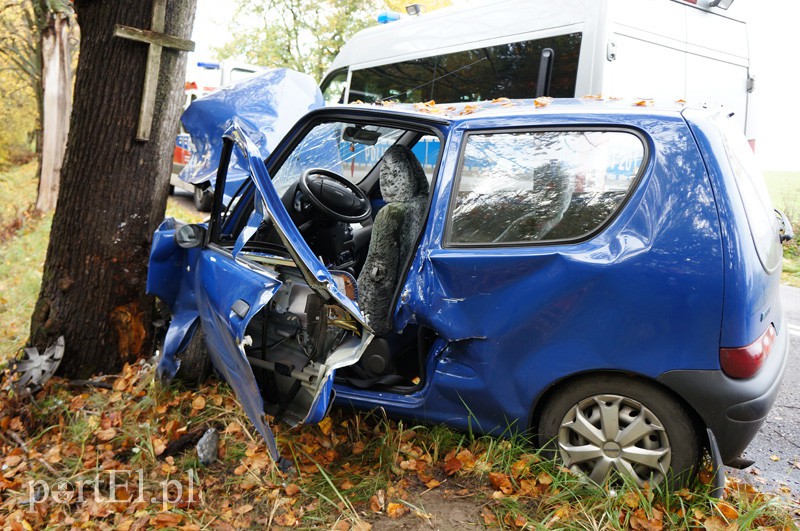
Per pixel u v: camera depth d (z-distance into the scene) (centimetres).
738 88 645
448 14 708
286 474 292
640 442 257
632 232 248
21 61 1543
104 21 393
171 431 336
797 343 534
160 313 439
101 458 321
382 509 267
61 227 412
